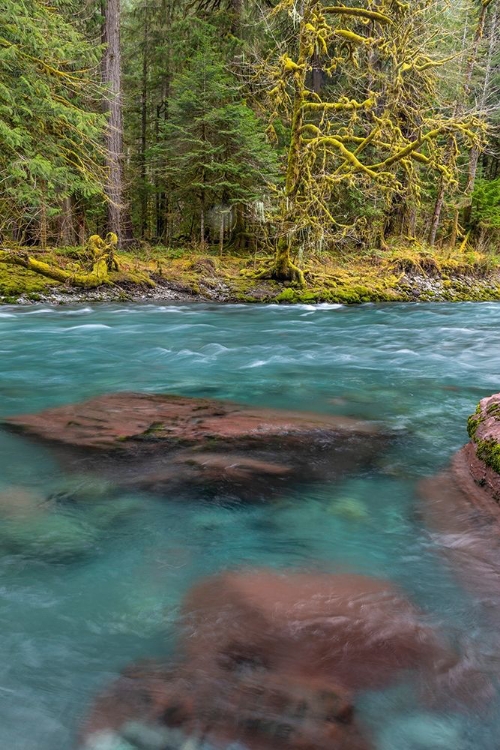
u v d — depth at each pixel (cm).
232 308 1379
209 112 1830
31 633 188
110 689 163
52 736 147
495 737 151
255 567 233
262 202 1584
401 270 1797
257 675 169
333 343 935
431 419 461
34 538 252
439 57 1695
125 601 207
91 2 1819
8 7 1110
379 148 1511
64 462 341
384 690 164
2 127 1147
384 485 319
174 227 2681
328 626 193
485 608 207
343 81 2191
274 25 1939
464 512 284
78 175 1514
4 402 495
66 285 1392
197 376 641
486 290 1769
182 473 327
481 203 2383
